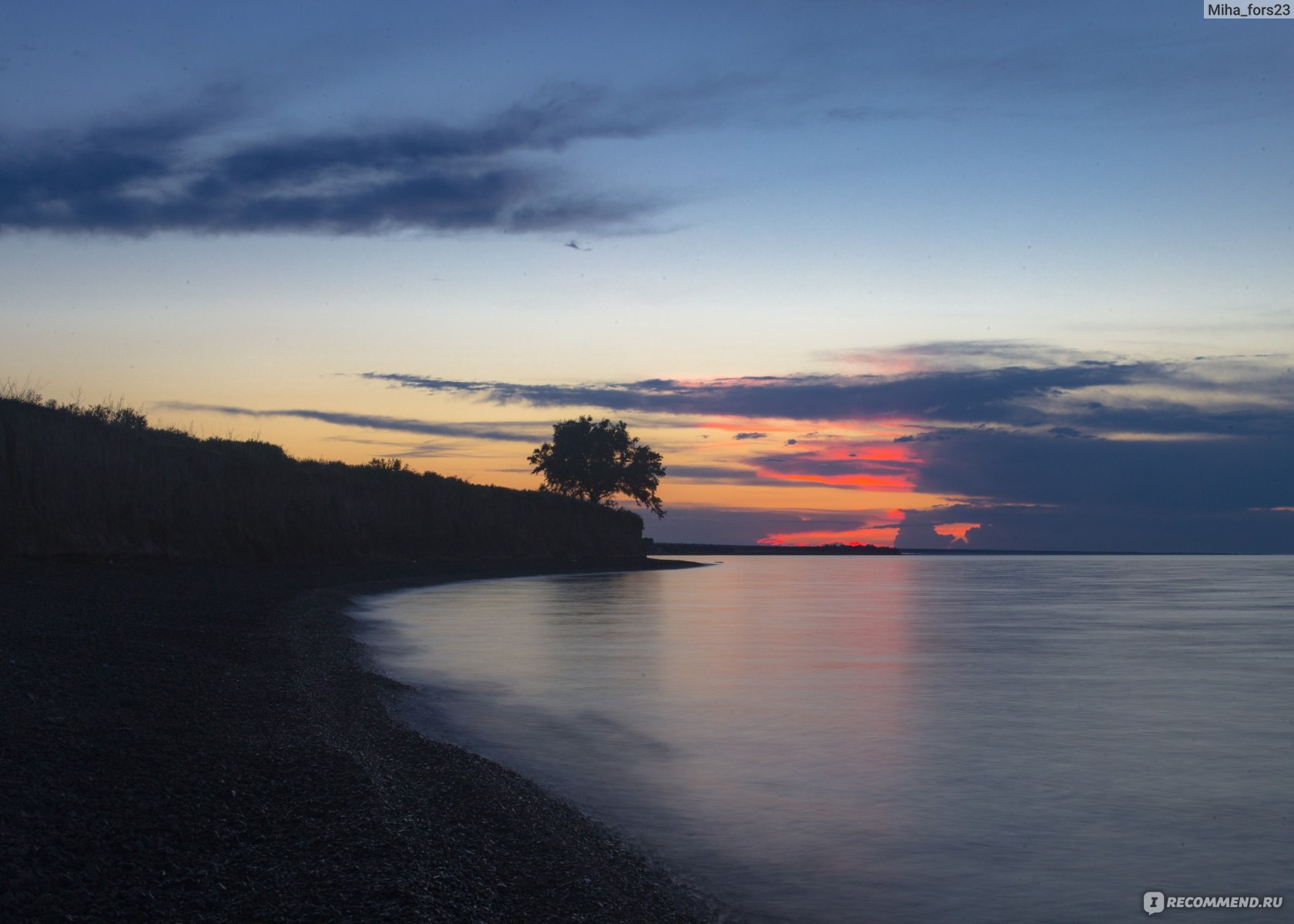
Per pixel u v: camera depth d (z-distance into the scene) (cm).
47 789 872
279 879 734
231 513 4844
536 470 12962
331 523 5903
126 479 3912
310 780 1001
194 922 652
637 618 3622
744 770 1273
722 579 8056
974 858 944
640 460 12900
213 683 1520
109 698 1295
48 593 2481
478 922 702
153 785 934
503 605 4147
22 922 620
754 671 2225
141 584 3039
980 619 3888
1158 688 2025
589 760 1315
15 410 3334
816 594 5750
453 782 1095
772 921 790
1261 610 4609
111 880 705
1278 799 1153
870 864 924
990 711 1717
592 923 730
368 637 2708
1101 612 4394
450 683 1939
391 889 717
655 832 1009
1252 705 1803
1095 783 1223
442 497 7981
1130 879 891
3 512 3152
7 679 1305
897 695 1900
